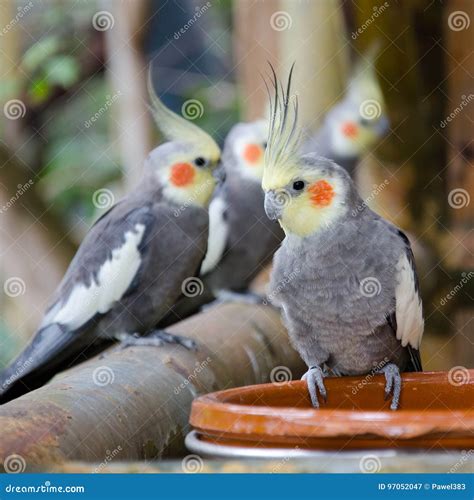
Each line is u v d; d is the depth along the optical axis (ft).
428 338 31.01
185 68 49.49
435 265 30.76
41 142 46.03
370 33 29.94
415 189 31.19
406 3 29.50
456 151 30.78
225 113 49.08
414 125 30.89
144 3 41.19
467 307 30.78
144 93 41.83
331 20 33.40
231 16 49.37
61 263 40.52
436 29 30.63
